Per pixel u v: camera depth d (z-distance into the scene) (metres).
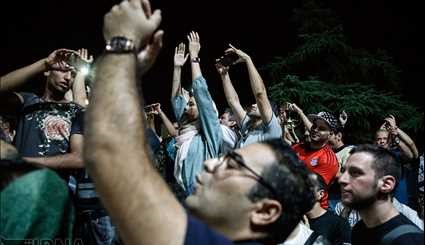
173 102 5.23
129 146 1.41
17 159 1.59
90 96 1.46
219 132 4.54
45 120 3.36
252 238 1.71
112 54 1.46
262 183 1.70
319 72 10.41
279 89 9.52
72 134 3.31
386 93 10.25
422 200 2.97
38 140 3.33
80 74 4.21
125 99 1.43
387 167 2.93
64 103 3.45
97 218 3.46
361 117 9.45
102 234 3.45
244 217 1.71
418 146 10.00
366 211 2.97
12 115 3.36
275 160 1.74
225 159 1.77
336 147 6.33
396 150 6.44
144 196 1.41
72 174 3.42
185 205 1.77
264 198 1.70
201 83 4.61
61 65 3.05
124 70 1.45
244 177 1.71
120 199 1.39
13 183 1.46
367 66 10.57
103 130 1.40
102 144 1.40
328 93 9.46
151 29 1.50
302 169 1.78
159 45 1.53
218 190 1.72
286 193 1.71
